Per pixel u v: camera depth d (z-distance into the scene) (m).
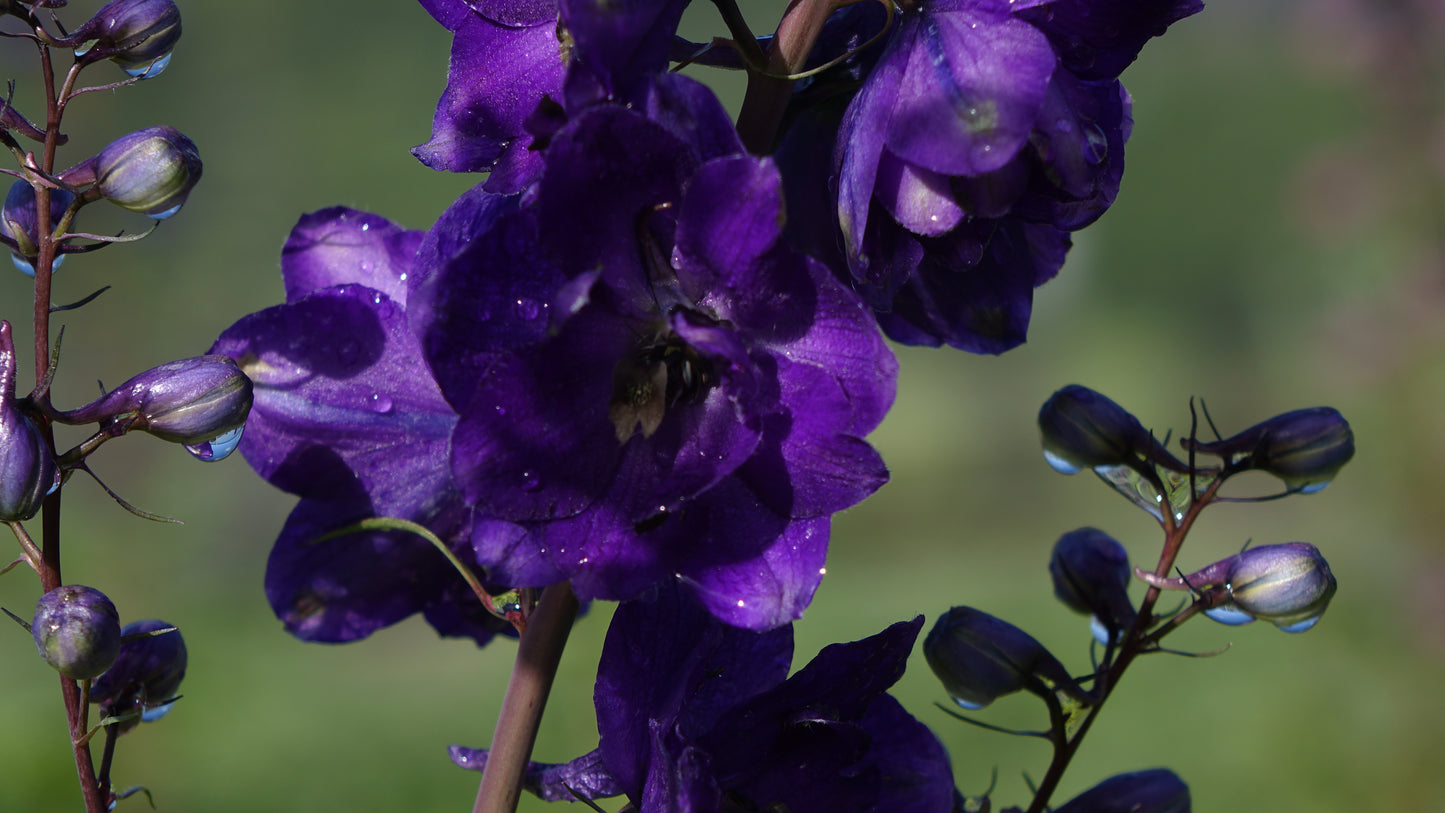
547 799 0.68
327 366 0.68
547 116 0.66
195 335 4.29
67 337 3.66
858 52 0.68
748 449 0.64
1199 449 0.72
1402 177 2.16
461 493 0.64
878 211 0.66
